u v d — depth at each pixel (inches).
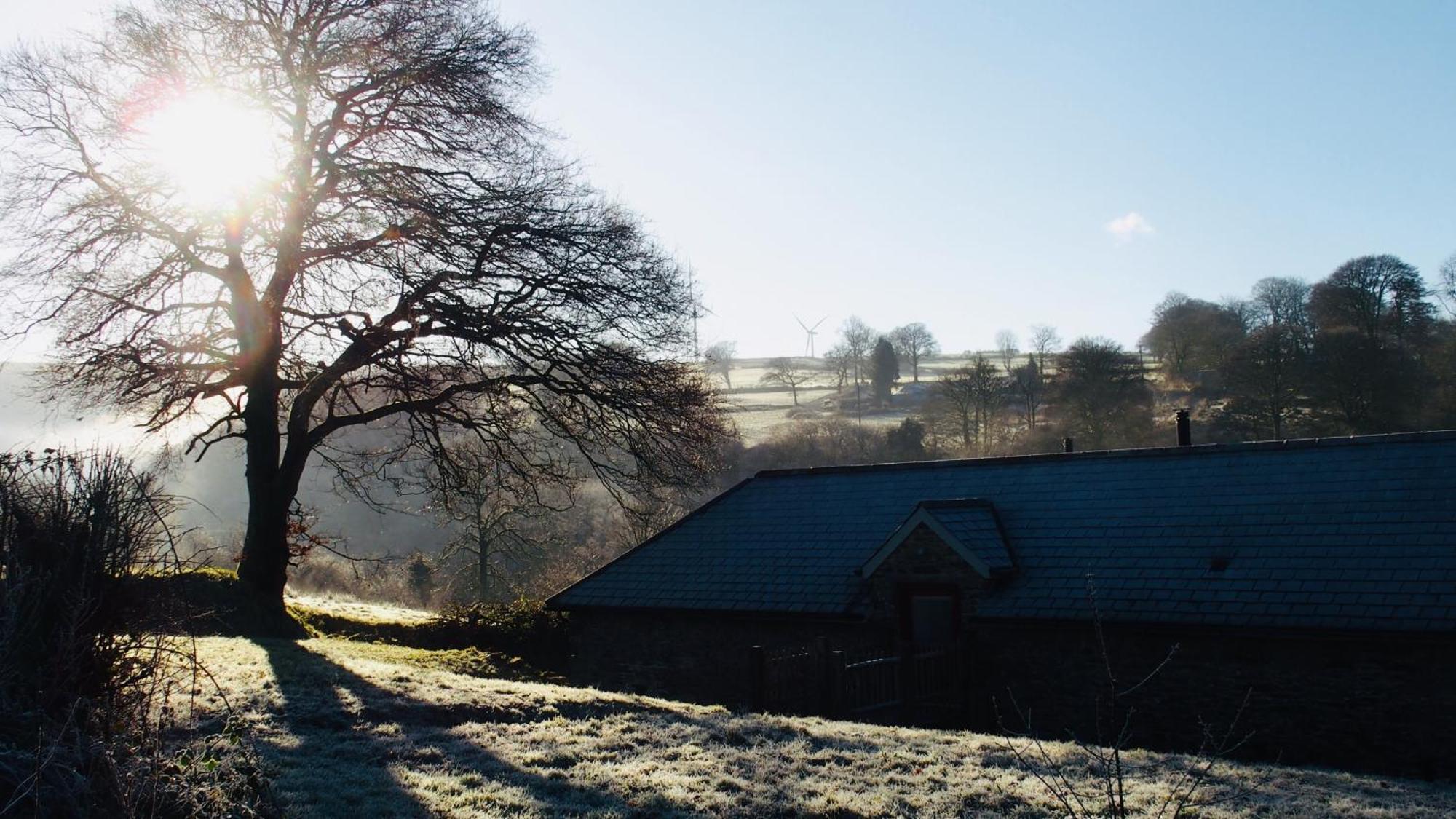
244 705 507.2
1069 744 556.7
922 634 829.8
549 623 1029.2
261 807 340.5
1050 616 749.9
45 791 279.0
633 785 426.3
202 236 859.4
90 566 339.9
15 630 315.3
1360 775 556.1
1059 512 867.4
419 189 898.1
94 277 829.2
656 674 935.7
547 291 943.7
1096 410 2410.2
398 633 1016.2
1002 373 3796.8
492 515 1705.2
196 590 837.8
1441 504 705.0
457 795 396.5
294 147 876.0
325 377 930.7
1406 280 2559.1
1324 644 657.6
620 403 949.8
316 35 877.8
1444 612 621.3
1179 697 705.6
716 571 958.4
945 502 852.0
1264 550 731.4
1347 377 2105.1
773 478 1104.2
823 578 892.6
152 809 290.7
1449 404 2047.2
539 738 499.2
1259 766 532.1
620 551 1876.2
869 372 4645.7
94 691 335.3
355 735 477.4
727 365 5152.6
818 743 526.9
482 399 1034.1
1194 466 850.8
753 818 394.6
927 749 522.3
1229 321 3120.1
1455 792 497.7
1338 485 762.2
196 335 893.2
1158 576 746.8
